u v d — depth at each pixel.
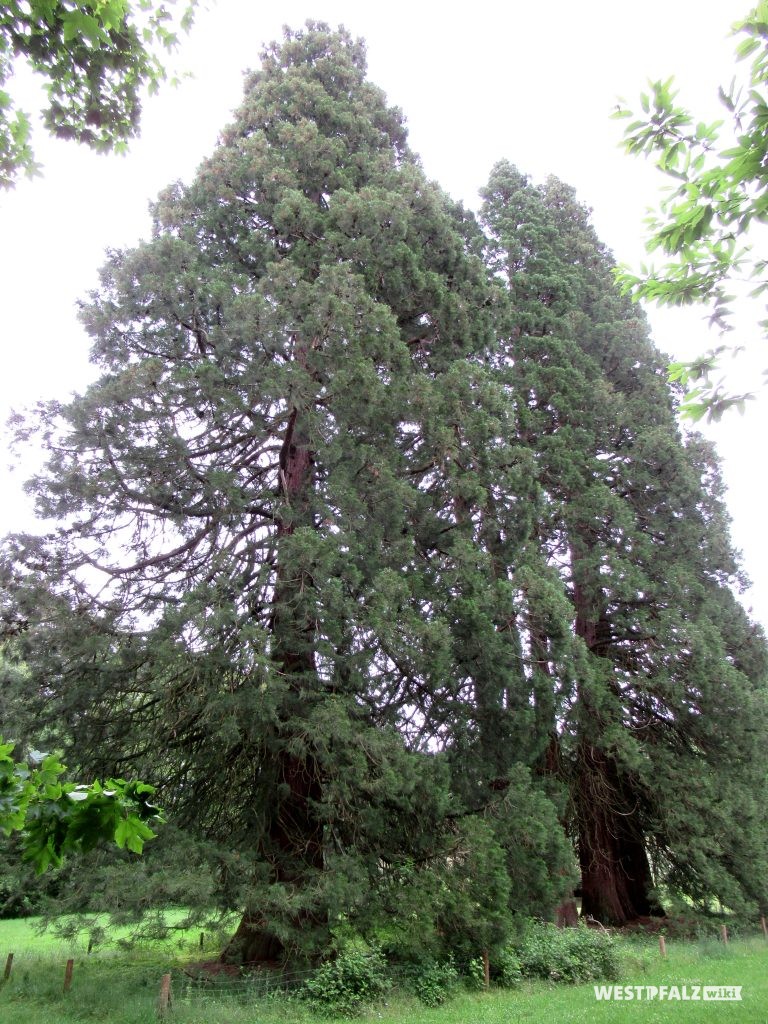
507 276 22.83
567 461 19.11
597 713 17.19
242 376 12.05
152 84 4.73
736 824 16.75
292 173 15.38
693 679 17.45
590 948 12.17
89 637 11.04
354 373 12.13
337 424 12.66
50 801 2.70
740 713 17.42
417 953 10.65
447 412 14.74
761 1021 7.69
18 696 11.09
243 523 12.53
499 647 12.98
